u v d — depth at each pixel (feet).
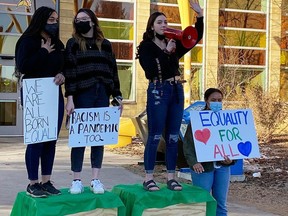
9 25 56.80
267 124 53.26
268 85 67.82
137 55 17.98
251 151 18.45
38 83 16.28
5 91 56.65
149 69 17.34
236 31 67.67
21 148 45.98
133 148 47.09
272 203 26.48
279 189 29.86
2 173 32.60
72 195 16.47
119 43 61.00
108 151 45.27
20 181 30.01
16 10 56.95
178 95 17.83
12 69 56.90
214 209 17.97
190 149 18.04
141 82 61.41
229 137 18.24
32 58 16.11
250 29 68.49
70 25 56.70
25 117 16.05
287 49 70.90
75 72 16.78
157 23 17.51
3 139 53.72
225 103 54.49
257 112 53.01
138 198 16.81
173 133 18.01
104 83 17.19
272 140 54.95
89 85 16.85
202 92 64.18
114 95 17.95
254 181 32.04
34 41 16.24
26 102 16.08
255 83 66.74
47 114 16.48
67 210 15.92
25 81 16.05
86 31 16.79
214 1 65.10
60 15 56.34
